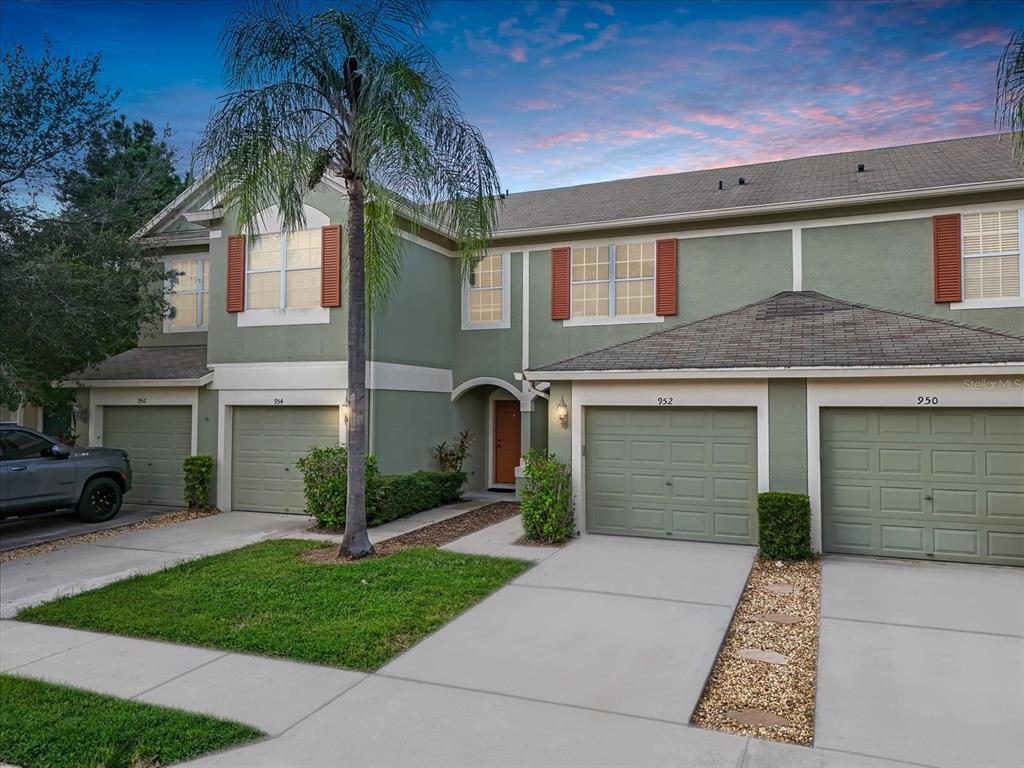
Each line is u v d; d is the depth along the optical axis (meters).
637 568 8.50
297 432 13.01
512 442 16.41
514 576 8.09
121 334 13.40
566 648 5.75
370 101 8.27
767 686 5.07
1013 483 8.66
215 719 4.44
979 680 5.08
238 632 6.14
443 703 4.71
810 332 10.53
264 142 8.54
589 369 10.47
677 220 13.20
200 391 13.60
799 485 9.51
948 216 11.48
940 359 8.69
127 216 13.13
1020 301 11.08
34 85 11.55
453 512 13.02
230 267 13.36
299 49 8.58
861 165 13.71
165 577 8.08
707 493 10.19
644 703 4.70
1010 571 8.38
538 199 17.30
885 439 9.25
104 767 3.89
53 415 15.73
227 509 13.41
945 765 3.90
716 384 10.00
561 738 4.20
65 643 6.02
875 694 4.85
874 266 12.04
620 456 10.70
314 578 7.93
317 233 12.80
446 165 9.02
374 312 12.52
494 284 15.12
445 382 15.04
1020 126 6.89
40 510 11.20
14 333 11.01
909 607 6.89
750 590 7.64
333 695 4.85
